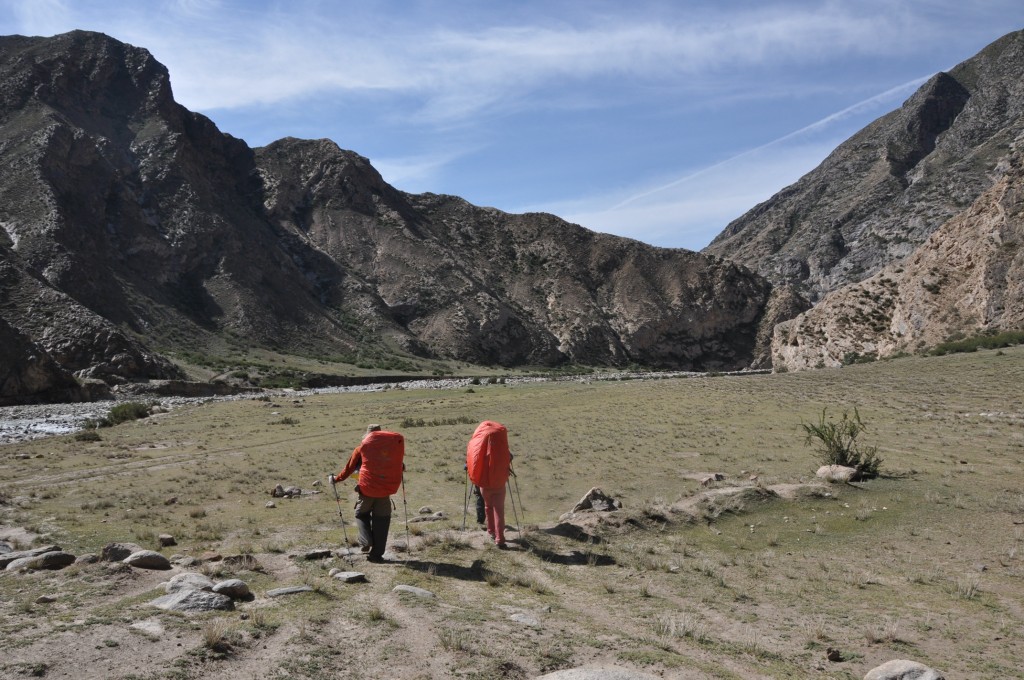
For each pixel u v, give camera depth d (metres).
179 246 121.81
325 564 8.98
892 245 174.38
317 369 101.69
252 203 162.88
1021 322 53.72
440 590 8.04
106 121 139.50
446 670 5.50
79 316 73.44
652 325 162.75
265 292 125.19
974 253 61.53
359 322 139.12
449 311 147.62
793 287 188.00
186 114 160.25
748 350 163.12
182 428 36.41
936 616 8.05
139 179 128.88
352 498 16.20
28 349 59.97
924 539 11.50
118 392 65.50
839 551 11.11
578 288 171.88
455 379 99.62
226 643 5.69
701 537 11.93
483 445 10.99
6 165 103.81
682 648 6.66
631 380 69.50
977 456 18.30
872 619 7.96
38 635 5.64
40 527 12.72
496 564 9.66
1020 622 7.86
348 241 162.12
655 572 9.77
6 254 81.44
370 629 6.32
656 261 180.25
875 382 38.38
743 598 8.77
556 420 32.50
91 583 7.29
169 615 6.27
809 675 6.25
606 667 5.57
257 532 12.09
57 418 46.19
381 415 40.81
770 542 11.62
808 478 15.78
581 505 13.41
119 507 15.39
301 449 26.72
